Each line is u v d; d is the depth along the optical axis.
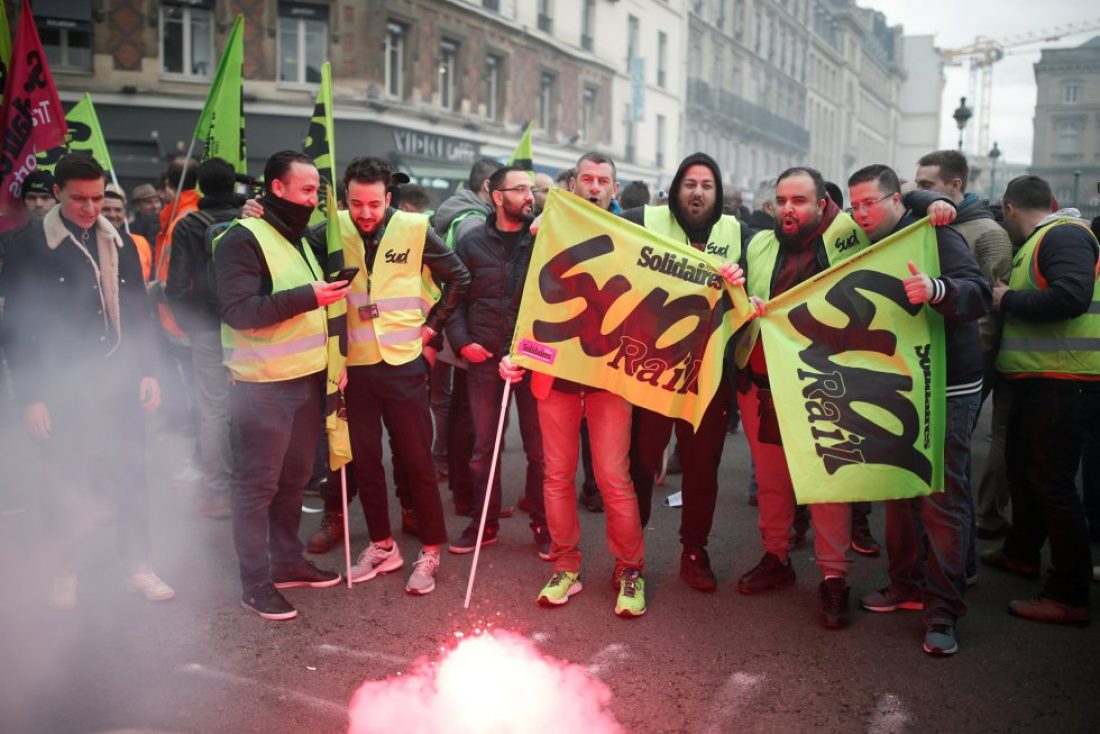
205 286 5.26
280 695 3.33
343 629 3.92
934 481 3.70
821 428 3.86
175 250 5.27
